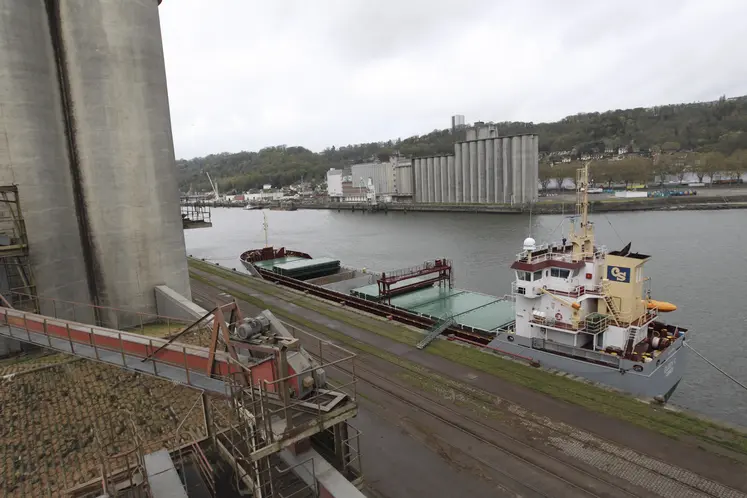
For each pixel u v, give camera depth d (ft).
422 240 333.83
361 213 618.44
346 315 120.57
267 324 45.11
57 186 93.15
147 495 38.93
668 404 67.67
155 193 101.65
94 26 91.56
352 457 58.70
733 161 581.12
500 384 77.00
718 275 185.68
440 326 108.06
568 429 62.95
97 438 60.64
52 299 84.79
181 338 89.66
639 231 306.76
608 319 82.33
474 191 559.79
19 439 60.75
